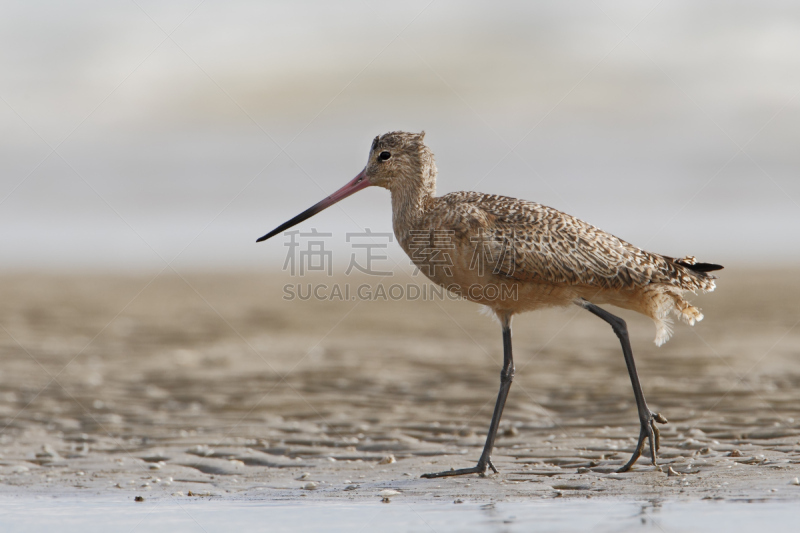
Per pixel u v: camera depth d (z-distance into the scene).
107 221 31.14
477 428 10.98
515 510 7.59
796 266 23.42
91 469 9.56
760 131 35.72
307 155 36.75
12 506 8.17
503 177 32.78
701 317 10.42
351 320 18.94
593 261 10.04
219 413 11.91
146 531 7.36
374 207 30.64
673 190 31.62
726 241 26.42
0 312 19.69
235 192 33.47
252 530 7.31
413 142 11.11
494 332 17.61
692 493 7.82
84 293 22.17
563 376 13.66
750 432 10.05
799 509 7.17
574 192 31.34
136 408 12.23
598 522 7.10
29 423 11.48
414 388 13.20
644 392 12.39
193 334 17.56
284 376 14.08
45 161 36.31
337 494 8.47
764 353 14.67
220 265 25.98
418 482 8.84
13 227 31.14
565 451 9.81
